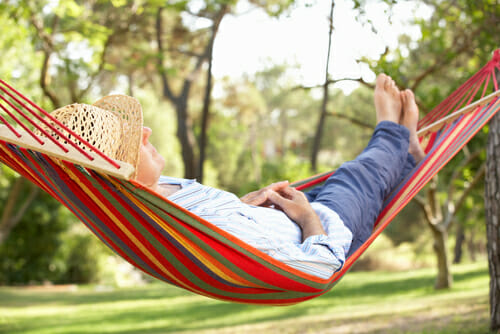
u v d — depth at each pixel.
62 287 20.64
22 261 20.80
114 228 1.97
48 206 19.66
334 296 12.62
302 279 2.01
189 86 14.88
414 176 2.84
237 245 1.86
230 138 35.00
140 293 17.47
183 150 14.88
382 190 2.67
